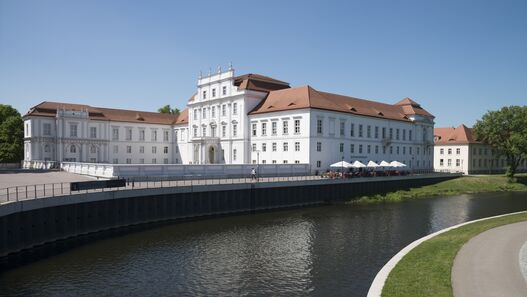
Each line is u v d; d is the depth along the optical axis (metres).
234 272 24.30
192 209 42.72
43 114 88.12
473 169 106.81
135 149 101.25
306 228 37.69
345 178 59.31
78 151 91.19
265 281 22.69
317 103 70.94
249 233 35.38
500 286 16.64
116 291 21.03
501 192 73.50
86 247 29.83
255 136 77.69
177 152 105.38
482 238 26.00
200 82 89.75
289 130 71.62
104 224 35.12
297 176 63.47
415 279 18.16
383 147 85.75
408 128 94.38
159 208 39.94
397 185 68.88
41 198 28.69
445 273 18.62
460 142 105.94
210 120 86.62
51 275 23.44
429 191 68.75
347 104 80.50
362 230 36.81
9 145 93.00
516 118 87.06
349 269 24.88
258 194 48.56
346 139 75.81
